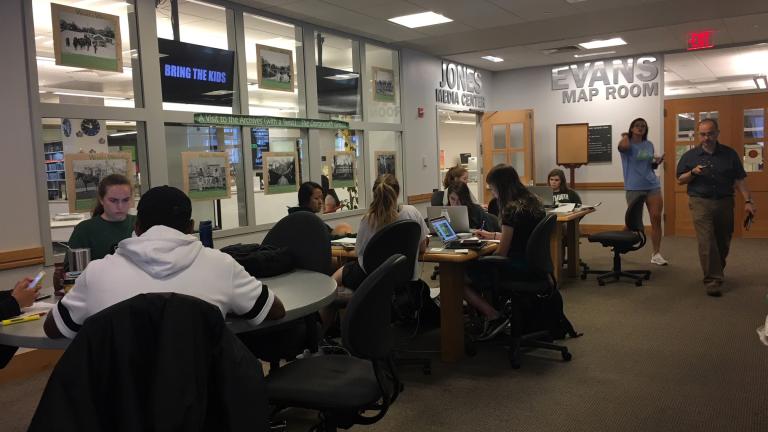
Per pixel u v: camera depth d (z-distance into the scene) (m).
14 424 2.87
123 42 4.23
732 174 4.80
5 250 3.49
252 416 1.31
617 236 5.34
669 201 8.38
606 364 3.38
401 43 7.00
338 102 6.21
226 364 1.27
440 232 3.75
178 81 4.57
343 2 5.04
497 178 3.53
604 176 8.78
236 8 5.02
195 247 1.56
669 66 8.80
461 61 8.43
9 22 3.49
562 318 3.74
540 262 3.37
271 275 2.42
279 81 5.49
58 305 1.51
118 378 1.14
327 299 1.99
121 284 1.44
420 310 4.01
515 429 2.60
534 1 5.23
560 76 9.00
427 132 7.79
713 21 6.24
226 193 4.98
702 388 2.97
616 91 8.58
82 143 3.96
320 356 2.10
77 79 4.51
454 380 3.22
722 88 11.04
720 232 4.88
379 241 2.96
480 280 3.69
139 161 4.35
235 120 5.01
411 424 2.68
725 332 3.87
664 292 5.03
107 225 3.10
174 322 1.17
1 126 3.46
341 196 6.33
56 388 1.11
